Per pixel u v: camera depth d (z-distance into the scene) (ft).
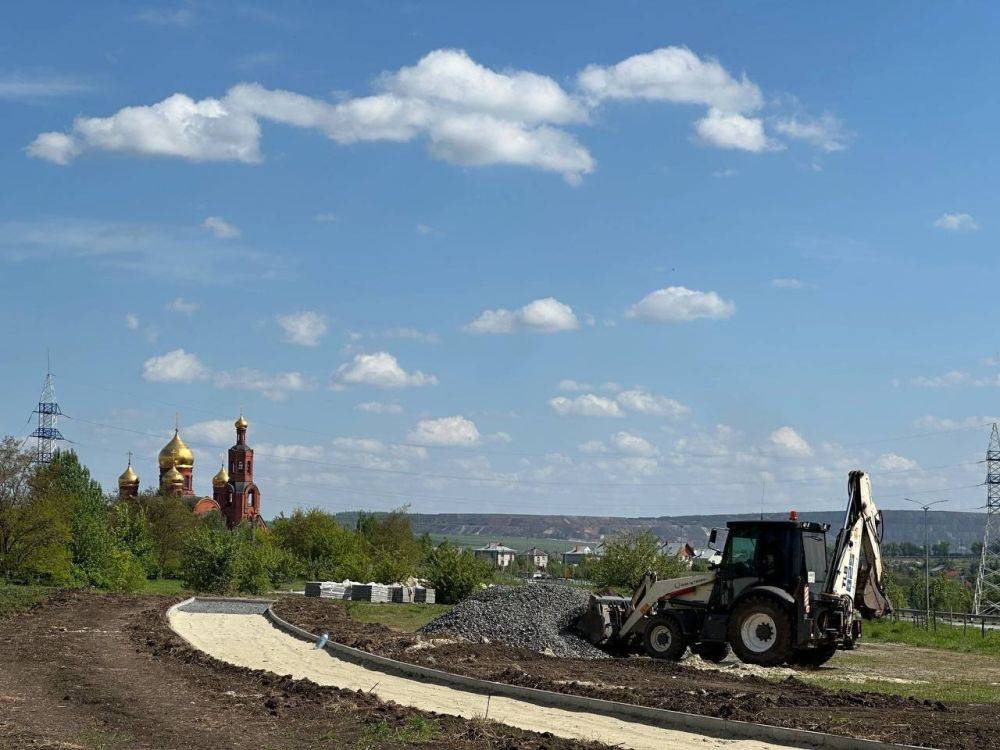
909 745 45.83
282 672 70.79
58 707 53.36
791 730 48.06
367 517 386.52
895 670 91.66
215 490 441.68
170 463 442.09
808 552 86.38
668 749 45.57
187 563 188.96
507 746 43.68
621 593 164.55
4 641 82.48
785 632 82.89
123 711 52.08
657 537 176.14
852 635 87.56
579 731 49.67
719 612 87.56
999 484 294.05
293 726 48.62
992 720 54.54
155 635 88.94
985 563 311.47
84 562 213.05
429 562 192.03
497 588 107.04
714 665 86.22
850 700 61.36
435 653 82.69
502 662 78.69
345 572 233.14
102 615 107.55
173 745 44.62
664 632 88.99
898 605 241.76
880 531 92.27
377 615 138.41
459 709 55.72
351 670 72.54
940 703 61.00
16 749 42.91
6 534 203.31
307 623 106.01
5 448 212.23
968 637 132.67
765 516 90.33
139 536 264.93
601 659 86.12
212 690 59.11
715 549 94.53
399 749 43.45
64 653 75.15
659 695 60.13
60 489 244.42
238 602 137.80
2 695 56.75
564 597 102.53
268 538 322.34
